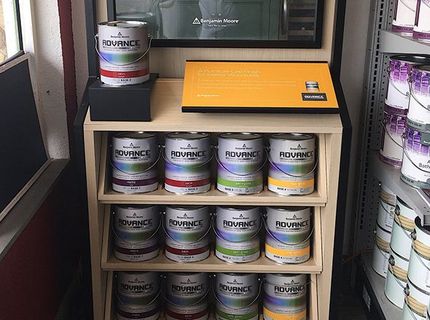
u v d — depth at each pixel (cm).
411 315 175
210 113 183
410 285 176
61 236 212
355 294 240
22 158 186
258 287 205
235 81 187
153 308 205
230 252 196
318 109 179
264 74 190
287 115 183
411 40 173
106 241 194
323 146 188
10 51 196
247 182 188
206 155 189
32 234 180
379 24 213
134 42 177
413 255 173
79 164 182
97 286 195
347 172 183
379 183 229
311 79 189
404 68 191
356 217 237
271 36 196
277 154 186
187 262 197
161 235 209
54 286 204
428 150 175
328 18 195
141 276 199
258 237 199
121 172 188
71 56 218
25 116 192
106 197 187
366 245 238
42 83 205
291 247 194
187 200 188
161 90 192
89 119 180
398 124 198
